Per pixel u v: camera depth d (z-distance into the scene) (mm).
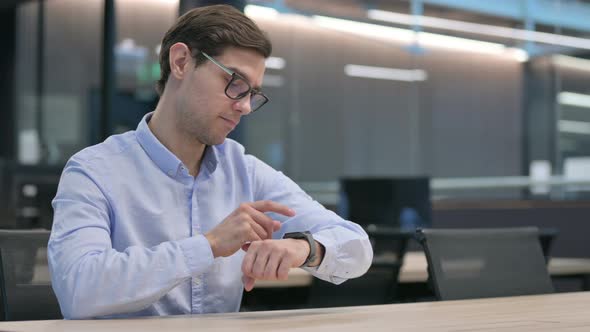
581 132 7898
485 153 9523
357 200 4859
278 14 9758
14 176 7297
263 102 1668
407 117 10203
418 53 10180
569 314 1438
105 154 1649
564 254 5898
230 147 1846
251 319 1340
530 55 8820
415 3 10156
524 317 1382
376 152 10164
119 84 8375
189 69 1622
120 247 1616
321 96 10008
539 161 8375
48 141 9016
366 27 10102
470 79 9938
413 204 4719
